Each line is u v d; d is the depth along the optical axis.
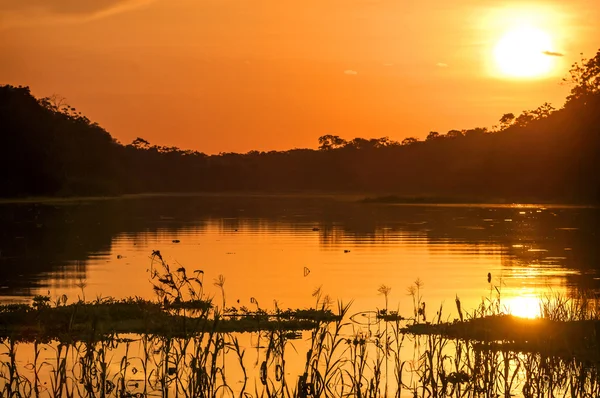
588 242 51.03
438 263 39.03
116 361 18.02
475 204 119.94
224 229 64.38
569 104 116.06
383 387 16.44
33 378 16.97
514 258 41.25
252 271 35.69
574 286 30.33
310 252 45.00
